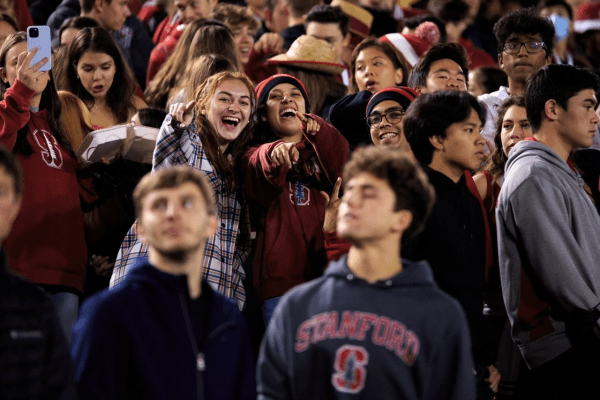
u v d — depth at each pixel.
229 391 7.59
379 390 7.00
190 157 10.33
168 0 20.19
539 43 14.02
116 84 13.92
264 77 17.11
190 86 12.42
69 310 10.66
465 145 9.42
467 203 9.55
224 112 10.78
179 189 7.51
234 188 10.83
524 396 10.81
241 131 11.09
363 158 7.45
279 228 11.12
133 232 10.27
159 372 7.35
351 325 7.11
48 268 10.52
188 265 7.57
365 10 19.41
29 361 6.75
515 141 11.89
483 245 9.60
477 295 9.29
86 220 11.36
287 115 11.76
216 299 7.76
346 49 18.92
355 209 7.29
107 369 7.24
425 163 9.64
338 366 7.05
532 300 10.41
